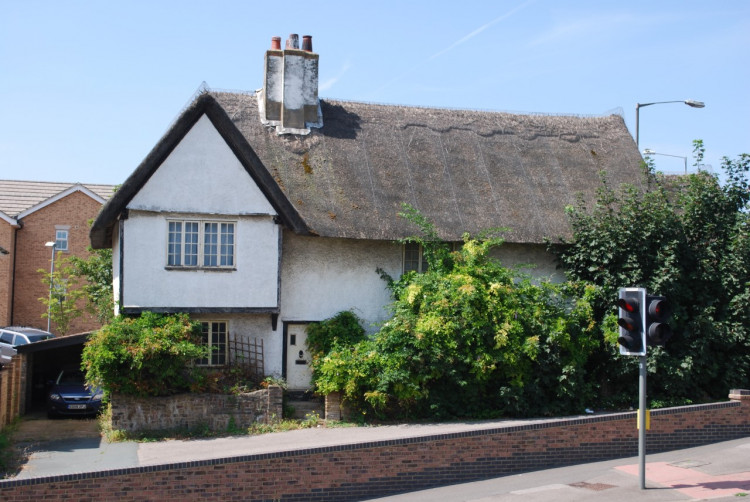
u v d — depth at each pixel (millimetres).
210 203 20266
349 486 12805
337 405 18906
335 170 22938
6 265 35969
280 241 20781
